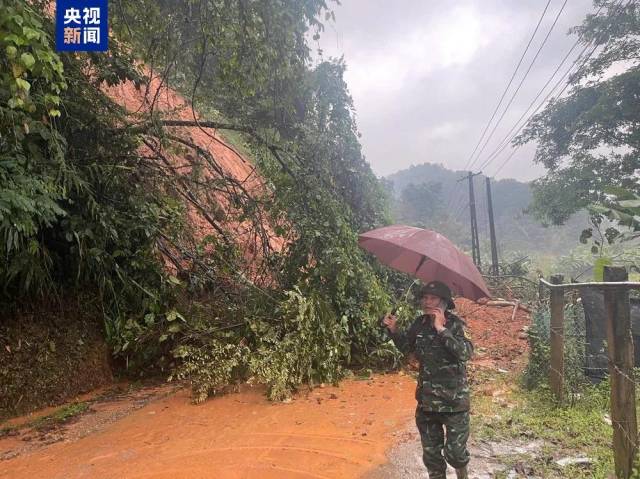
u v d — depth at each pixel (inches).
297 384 249.9
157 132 288.7
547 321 257.0
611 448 169.0
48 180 202.1
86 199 246.7
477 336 406.6
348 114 343.0
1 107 174.4
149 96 438.0
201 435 192.9
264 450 177.9
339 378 266.2
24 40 151.8
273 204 314.2
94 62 266.5
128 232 268.5
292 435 192.1
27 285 212.8
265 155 322.0
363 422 205.9
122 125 298.0
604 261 249.9
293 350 245.8
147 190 299.1
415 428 198.4
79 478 156.6
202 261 324.5
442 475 135.9
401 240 132.4
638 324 235.9
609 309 142.1
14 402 216.7
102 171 259.8
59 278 253.9
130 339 261.4
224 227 362.3
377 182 394.3
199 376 236.7
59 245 253.1
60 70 168.2
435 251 126.6
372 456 172.2
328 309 267.6
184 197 339.0
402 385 262.7
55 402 233.1
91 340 261.9
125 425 205.5
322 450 177.6
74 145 258.2
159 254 289.0
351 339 293.1
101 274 256.2
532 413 209.5
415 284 376.8
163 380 277.4
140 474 159.0
